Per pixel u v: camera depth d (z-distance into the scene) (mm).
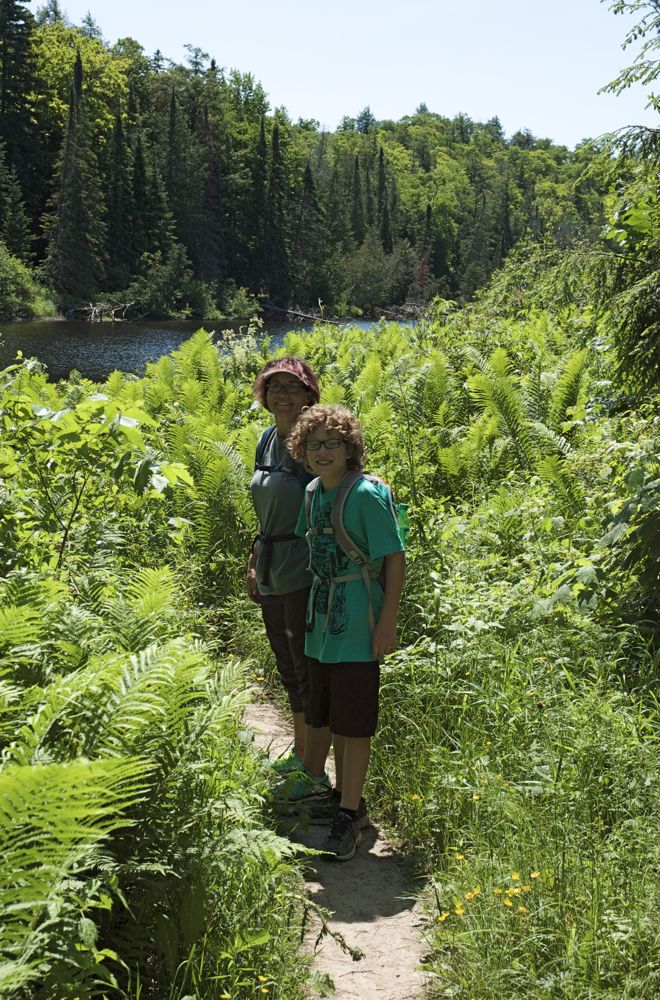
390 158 166000
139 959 2467
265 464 3932
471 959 2727
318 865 3504
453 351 12797
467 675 4355
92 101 90250
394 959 2900
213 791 2787
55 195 70875
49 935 2037
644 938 2645
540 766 3600
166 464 4625
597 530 5547
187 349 13789
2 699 2613
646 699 4090
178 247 76250
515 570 5641
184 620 5387
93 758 2451
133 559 6059
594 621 4684
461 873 3137
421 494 7035
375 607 3523
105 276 72562
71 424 4480
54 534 5035
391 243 126500
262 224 93000
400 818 3742
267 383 3883
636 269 6445
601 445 5516
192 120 106562
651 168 6348
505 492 7340
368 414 9359
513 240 134875
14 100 81312
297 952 2768
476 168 182500
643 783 3391
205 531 6648
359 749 3551
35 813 1931
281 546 3863
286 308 90688
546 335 13344
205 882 2559
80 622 3264
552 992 2525
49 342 40719
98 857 2332
